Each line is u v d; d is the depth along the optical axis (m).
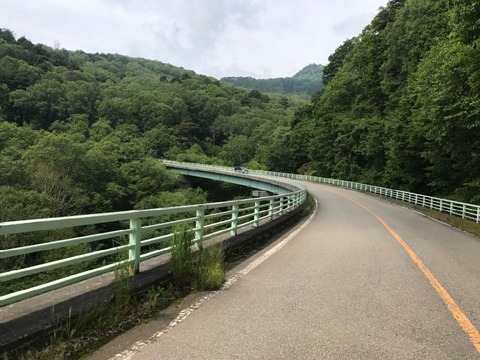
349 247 9.89
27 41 142.25
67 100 109.81
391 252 9.34
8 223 3.53
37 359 3.41
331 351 3.85
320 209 22.78
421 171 37.38
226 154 117.38
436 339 4.22
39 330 3.60
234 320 4.64
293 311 5.00
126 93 130.75
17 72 107.94
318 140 72.00
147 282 5.32
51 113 101.69
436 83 23.08
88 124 101.75
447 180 32.12
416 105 34.31
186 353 3.73
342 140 62.16
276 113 160.62
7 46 124.75
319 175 72.44
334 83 75.25
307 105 95.06
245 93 184.12
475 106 19.48
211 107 147.00
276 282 6.40
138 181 54.44
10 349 3.33
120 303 4.55
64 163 42.00
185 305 5.19
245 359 3.63
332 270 7.31
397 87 54.09
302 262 7.98
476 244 11.67
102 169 48.12
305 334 4.26
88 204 38.66
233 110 152.75
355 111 62.25
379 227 14.62
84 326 4.02
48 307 4.02
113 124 115.88
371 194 41.09
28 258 15.60
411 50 46.22
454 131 24.27
